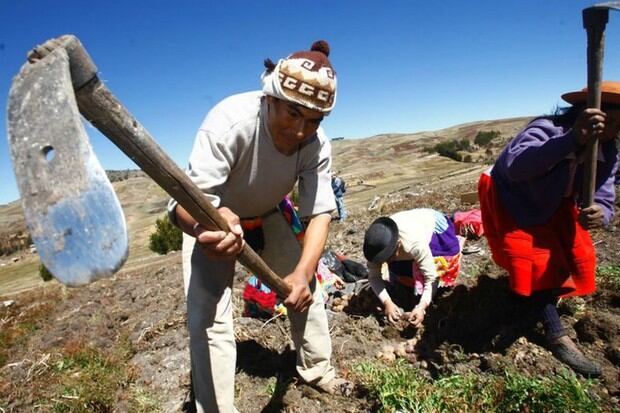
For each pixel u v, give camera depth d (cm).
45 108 104
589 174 261
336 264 497
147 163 146
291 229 283
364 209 1545
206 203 171
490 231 325
